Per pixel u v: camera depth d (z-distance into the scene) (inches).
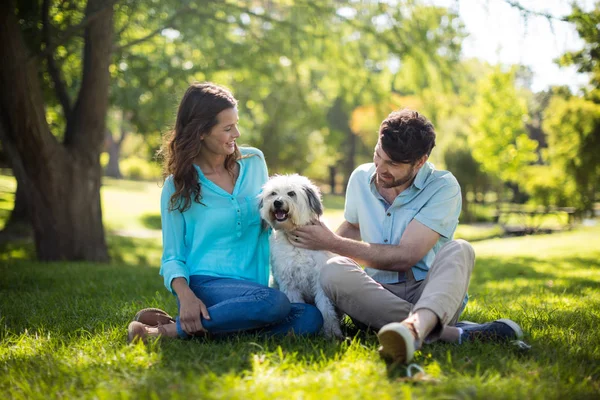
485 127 864.3
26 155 325.7
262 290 112.3
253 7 435.8
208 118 121.6
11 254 422.9
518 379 89.1
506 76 840.9
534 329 128.3
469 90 443.8
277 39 430.0
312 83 503.2
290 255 130.8
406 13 390.6
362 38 415.8
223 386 85.1
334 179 1658.5
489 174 938.1
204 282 120.0
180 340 112.0
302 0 401.7
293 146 938.1
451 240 113.2
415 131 115.9
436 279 102.9
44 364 103.1
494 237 727.1
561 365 96.8
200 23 408.5
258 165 137.6
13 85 294.0
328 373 91.0
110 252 497.0
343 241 123.8
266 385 85.0
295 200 131.6
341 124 1428.4
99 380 92.4
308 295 133.0
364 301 109.1
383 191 129.3
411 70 408.5
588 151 584.7
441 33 392.8
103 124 351.3
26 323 145.0
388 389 84.0
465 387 84.7
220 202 125.6
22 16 315.6
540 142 1043.3
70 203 344.5
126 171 1699.1
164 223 124.7
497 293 221.3
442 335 108.7
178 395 81.5
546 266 360.5
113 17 337.7
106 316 147.9
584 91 532.4
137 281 241.0
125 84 441.1
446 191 122.1
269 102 624.4
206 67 445.4
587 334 121.6
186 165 122.4
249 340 111.7
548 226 786.8
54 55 345.7
